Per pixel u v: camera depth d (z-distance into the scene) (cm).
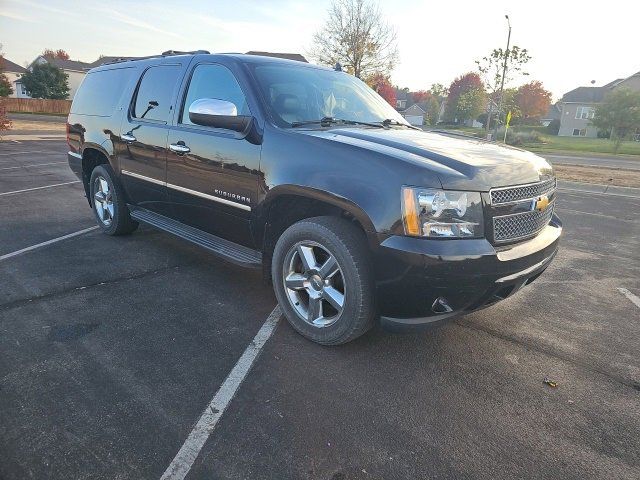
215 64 376
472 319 365
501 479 205
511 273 267
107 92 501
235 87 354
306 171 291
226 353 296
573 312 388
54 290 381
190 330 324
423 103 9056
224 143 343
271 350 302
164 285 401
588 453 223
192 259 470
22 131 2194
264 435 224
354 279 277
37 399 243
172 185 401
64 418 229
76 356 285
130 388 256
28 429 221
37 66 5491
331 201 278
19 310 343
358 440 224
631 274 494
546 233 320
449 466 211
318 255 307
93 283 399
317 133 311
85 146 524
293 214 329
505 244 275
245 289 400
